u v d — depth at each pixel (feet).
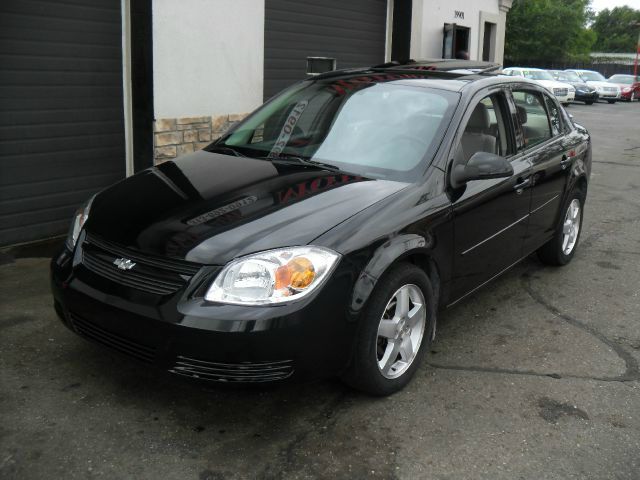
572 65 159.63
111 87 20.47
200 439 9.60
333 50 30.45
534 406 10.90
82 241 10.62
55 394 10.58
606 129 59.11
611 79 110.63
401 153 11.99
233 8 23.77
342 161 12.14
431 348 12.89
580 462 9.46
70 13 19.01
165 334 9.02
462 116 12.51
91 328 10.05
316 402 10.71
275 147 13.06
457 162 12.10
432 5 36.68
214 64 23.43
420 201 11.02
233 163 12.26
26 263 16.99
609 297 16.07
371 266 9.80
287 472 8.94
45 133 18.94
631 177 33.37
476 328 13.94
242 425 9.99
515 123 14.48
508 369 12.16
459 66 15.24
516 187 13.76
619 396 11.36
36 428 9.66
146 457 9.13
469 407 10.77
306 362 9.24
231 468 8.97
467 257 12.39
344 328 9.56
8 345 12.11
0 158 17.98
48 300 14.32
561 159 16.17
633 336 13.89
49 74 18.78
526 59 148.05
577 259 19.02
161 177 11.88
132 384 10.98
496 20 44.42
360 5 31.60
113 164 20.97
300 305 9.02
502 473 9.13
